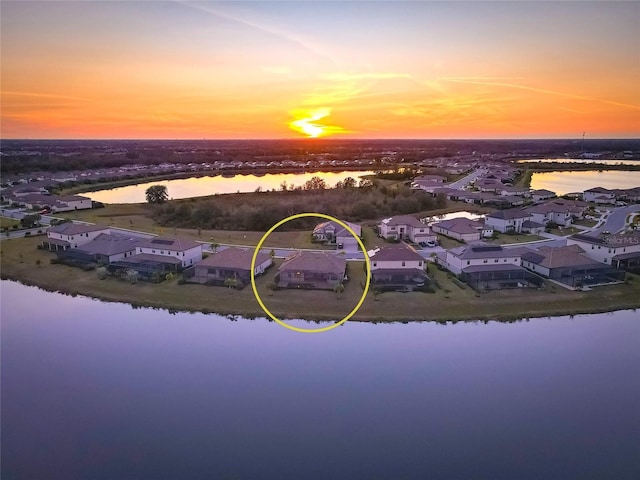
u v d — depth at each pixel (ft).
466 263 176.86
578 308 148.25
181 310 148.36
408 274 168.14
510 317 142.00
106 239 207.41
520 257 183.32
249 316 143.54
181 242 195.93
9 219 295.28
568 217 279.49
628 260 185.26
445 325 137.69
